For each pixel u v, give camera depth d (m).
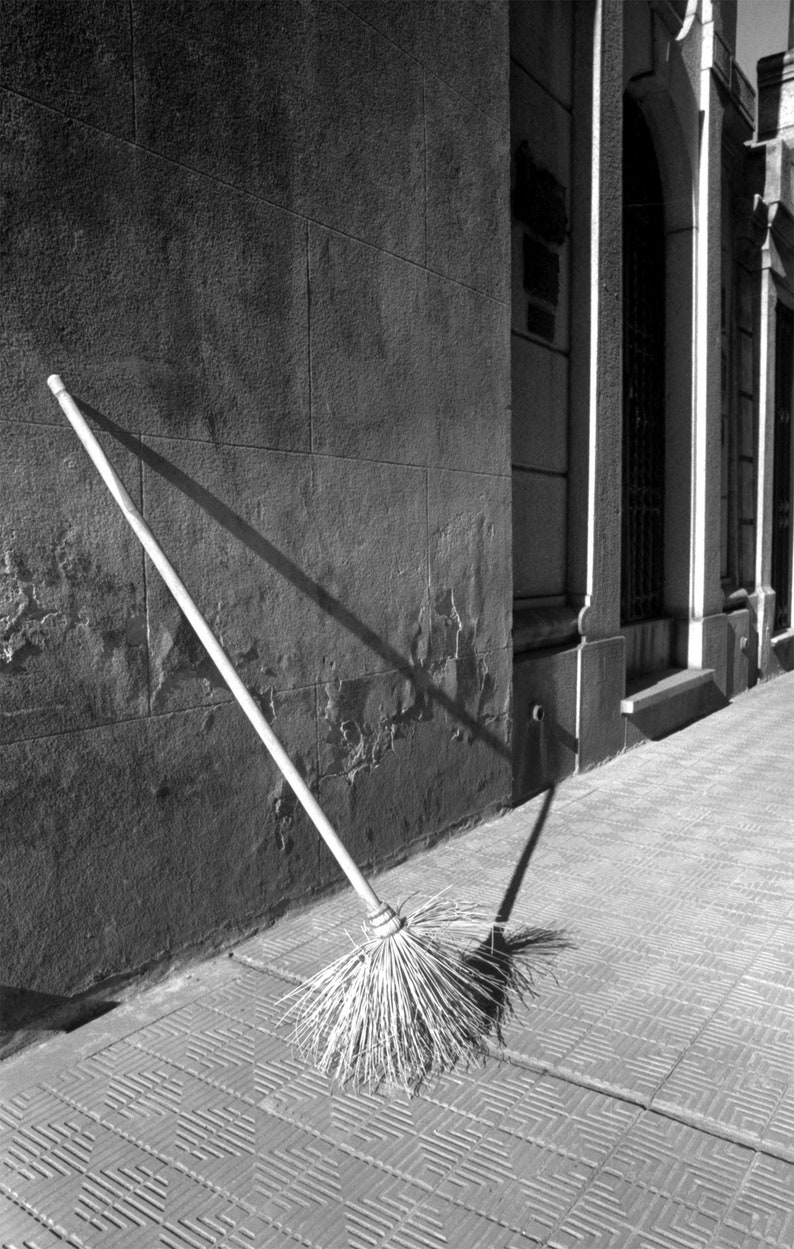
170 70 2.89
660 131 7.25
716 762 6.06
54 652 2.62
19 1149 2.20
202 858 3.09
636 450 7.30
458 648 4.40
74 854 2.70
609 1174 2.12
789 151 9.73
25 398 2.52
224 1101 2.38
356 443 3.71
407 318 3.97
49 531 2.59
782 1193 2.05
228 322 3.12
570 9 5.61
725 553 9.16
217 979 3.00
